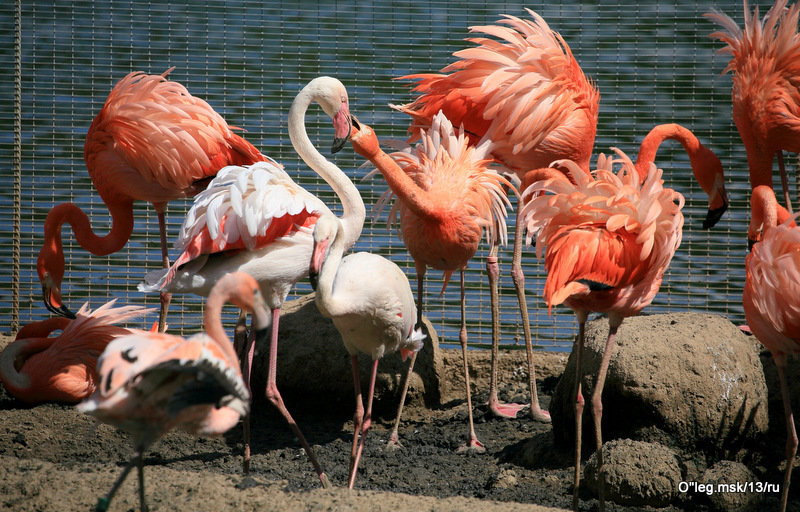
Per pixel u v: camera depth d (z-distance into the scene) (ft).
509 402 36.35
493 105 32.86
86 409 16.70
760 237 31.60
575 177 25.13
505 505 20.83
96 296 40.98
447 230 30.81
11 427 30.14
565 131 33.58
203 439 31.48
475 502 21.01
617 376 28.02
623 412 28.17
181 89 34.06
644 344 28.68
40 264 34.81
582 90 34.17
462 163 32.17
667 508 25.07
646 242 23.43
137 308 33.86
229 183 26.58
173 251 42.16
